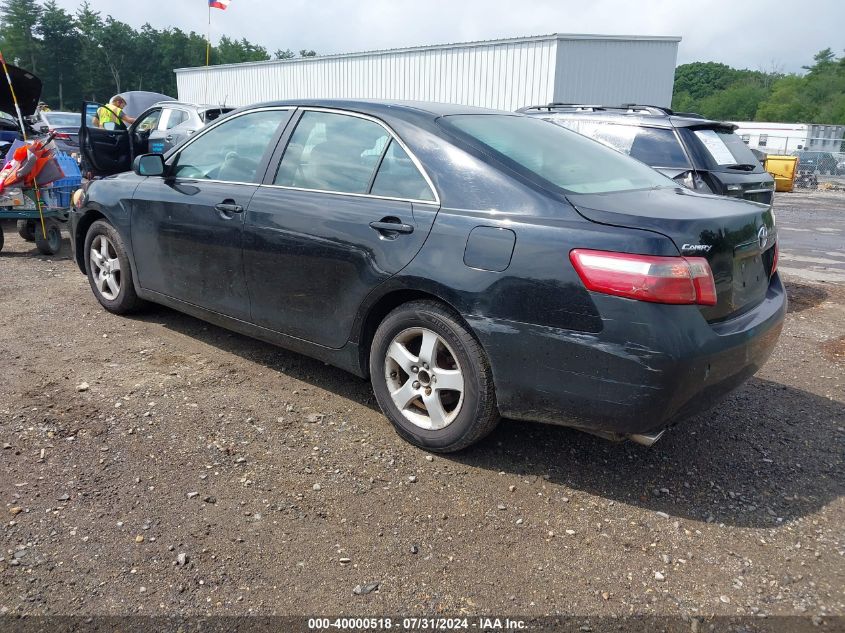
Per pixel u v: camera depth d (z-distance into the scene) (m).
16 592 2.35
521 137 3.56
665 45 20.34
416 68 22.73
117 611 2.29
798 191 23.38
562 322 2.77
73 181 7.85
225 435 3.46
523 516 2.90
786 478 3.31
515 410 3.01
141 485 2.99
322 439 3.47
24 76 9.48
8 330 4.87
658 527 2.87
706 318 2.78
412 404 3.44
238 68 30.02
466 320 3.00
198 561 2.54
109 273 5.12
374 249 3.31
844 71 97.19
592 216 2.80
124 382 4.02
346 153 3.64
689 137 6.35
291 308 3.79
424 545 2.69
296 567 2.53
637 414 2.71
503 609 2.38
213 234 4.10
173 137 11.89
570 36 18.95
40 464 3.11
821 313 6.38
